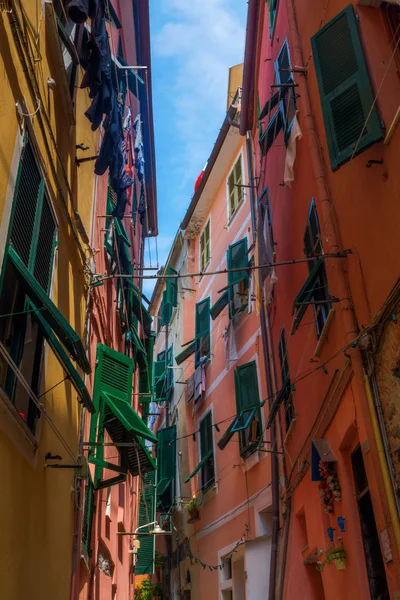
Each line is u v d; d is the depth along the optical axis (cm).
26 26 504
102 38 630
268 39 1234
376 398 576
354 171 655
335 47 680
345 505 681
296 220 955
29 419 487
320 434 797
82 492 717
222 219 1848
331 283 717
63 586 600
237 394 1362
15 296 452
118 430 817
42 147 541
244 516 1309
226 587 1356
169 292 2258
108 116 716
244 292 1526
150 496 1933
